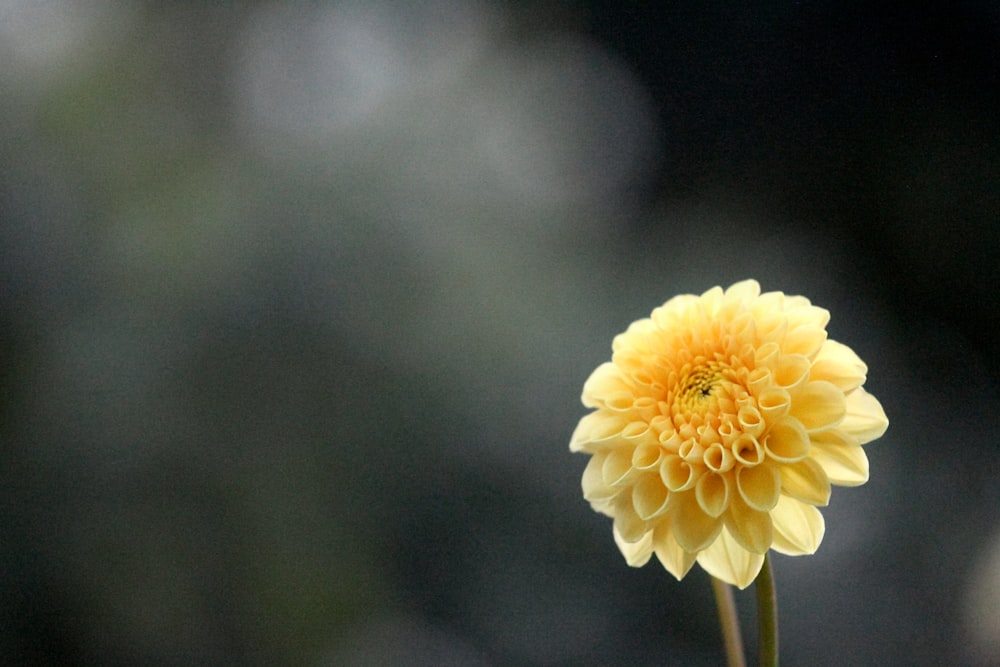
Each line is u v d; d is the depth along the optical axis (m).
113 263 2.58
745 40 3.39
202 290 2.52
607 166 3.38
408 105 3.03
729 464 1.07
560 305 2.81
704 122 3.45
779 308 1.10
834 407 1.07
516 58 3.32
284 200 2.66
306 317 2.54
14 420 2.44
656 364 1.09
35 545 2.37
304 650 2.42
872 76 3.29
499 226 2.93
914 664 2.58
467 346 2.61
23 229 2.54
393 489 2.53
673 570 1.09
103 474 2.40
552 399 2.62
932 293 3.24
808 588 2.62
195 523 2.41
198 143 2.82
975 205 3.16
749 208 3.41
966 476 2.94
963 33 3.12
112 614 2.36
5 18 2.74
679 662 2.50
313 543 2.45
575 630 2.53
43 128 2.70
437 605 2.54
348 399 2.53
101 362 2.46
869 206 3.32
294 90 2.98
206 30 2.91
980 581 2.68
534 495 2.57
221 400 2.47
